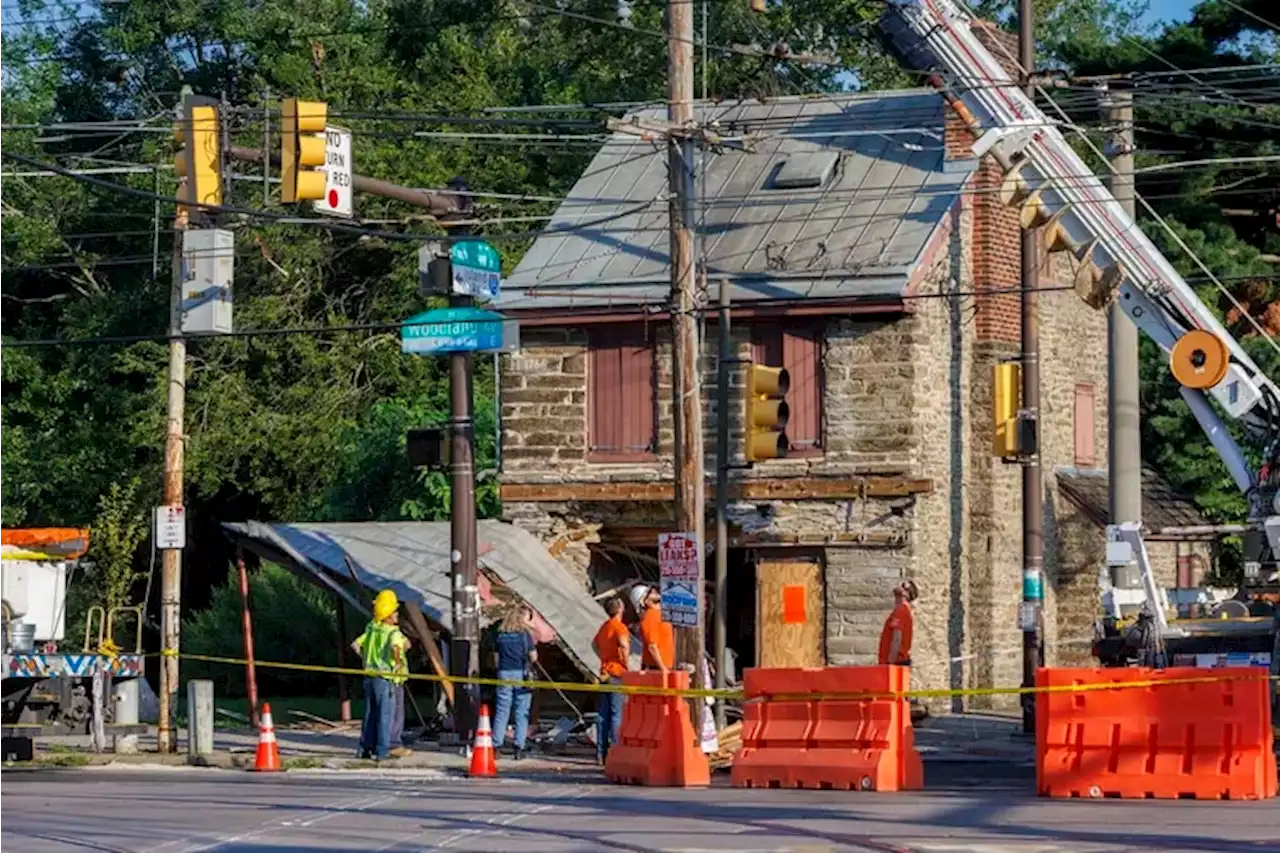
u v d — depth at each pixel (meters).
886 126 83.75
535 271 83.00
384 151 112.31
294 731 73.31
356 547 75.25
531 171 121.19
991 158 78.31
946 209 79.62
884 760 49.28
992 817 41.56
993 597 81.69
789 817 42.03
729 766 58.47
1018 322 84.19
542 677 72.19
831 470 78.19
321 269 113.19
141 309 118.62
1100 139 101.38
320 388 109.94
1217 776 45.09
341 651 76.94
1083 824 39.88
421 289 64.25
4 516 113.38
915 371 77.31
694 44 67.75
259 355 110.94
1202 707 45.69
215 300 62.91
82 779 55.03
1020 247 81.06
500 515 88.00
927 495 77.94
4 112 123.62
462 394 64.75
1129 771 45.97
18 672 59.78
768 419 60.47
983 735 70.88
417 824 40.94
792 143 84.69
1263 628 58.22
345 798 47.50
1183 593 63.16
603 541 82.56
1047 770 46.94
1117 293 63.91
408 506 96.38
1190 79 98.12
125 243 125.19
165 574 66.06
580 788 51.22
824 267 78.31
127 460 116.00
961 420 81.19
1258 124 92.19
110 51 132.38
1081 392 91.62
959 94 67.19
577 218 85.38
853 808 44.06
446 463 64.62
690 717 56.47
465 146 116.44
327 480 107.31
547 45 133.38
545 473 81.94
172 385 65.50
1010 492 83.50
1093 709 46.78
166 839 38.09
